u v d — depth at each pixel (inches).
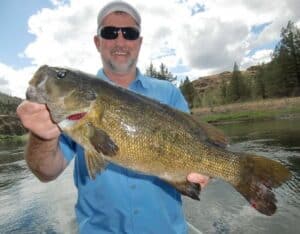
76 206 31.7
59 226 66.3
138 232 29.6
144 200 29.8
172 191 31.0
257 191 28.6
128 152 25.8
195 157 28.0
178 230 30.9
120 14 34.0
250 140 176.9
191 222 66.1
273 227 61.9
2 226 68.6
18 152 199.3
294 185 83.4
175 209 31.1
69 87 24.8
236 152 29.3
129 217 29.5
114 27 33.8
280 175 28.0
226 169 28.9
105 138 25.0
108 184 29.7
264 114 448.1
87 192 30.2
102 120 25.3
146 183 30.0
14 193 92.9
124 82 34.9
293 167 103.9
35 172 27.0
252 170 28.9
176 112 27.9
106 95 25.6
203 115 537.6
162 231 30.2
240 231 61.3
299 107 457.1
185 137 27.7
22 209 77.6
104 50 34.1
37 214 73.6
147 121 26.4
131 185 29.7
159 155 26.7
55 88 24.5
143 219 29.7
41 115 23.3
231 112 519.8
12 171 129.5
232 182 29.2
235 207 72.1
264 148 143.6
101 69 35.9
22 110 23.0
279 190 80.1
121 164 25.7
